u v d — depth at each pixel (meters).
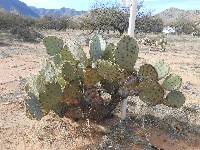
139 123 5.80
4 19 32.38
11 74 10.28
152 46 23.05
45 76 5.54
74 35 28.75
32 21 39.09
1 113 6.38
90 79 5.29
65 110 5.59
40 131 5.53
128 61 5.38
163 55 18.27
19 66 11.89
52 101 5.27
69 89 5.32
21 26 34.09
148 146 5.11
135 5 5.74
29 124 5.84
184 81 10.54
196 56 18.69
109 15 26.55
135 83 5.41
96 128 5.52
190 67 13.98
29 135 5.41
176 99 5.75
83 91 5.49
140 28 32.47
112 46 5.69
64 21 39.97
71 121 5.82
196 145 5.39
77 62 5.56
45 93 5.20
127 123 5.73
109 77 5.25
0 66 11.71
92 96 5.45
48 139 5.27
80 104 5.57
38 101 5.38
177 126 5.82
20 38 23.75
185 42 30.77
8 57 14.08
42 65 6.08
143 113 6.18
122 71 5.32
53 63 5.83
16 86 8.55
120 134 5.28
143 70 5.45
